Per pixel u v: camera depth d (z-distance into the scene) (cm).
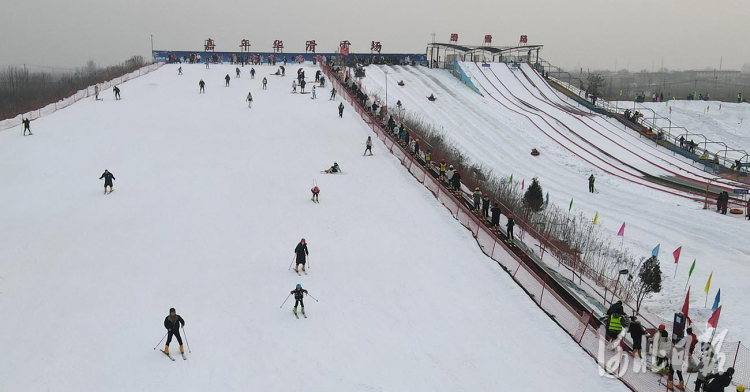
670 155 6469
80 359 2031
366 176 3997
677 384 1938
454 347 2159
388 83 8369
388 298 2480
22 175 3966
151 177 3931
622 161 5994
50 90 8112
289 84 7356
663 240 3672
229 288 2523
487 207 3416
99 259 2777
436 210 3438
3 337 2158
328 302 2428
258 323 2264
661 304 2750
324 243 2983
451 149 5141
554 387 1950
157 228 3128
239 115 5647
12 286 2527
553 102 8331
